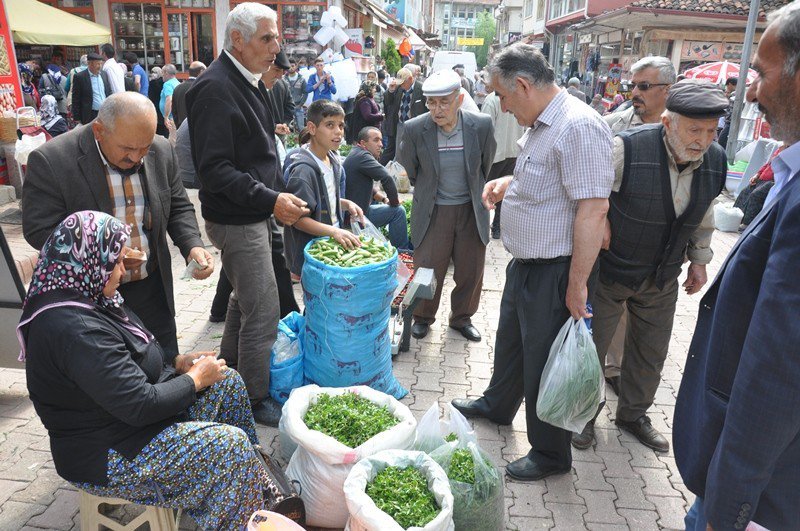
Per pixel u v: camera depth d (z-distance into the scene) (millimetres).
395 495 2252
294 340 3697
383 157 10891
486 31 94938
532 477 3035
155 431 2207
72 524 2611
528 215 2783
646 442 3395
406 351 4398
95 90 10156
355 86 12875
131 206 2785
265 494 2311
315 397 2887
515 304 3133
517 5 68375
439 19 117000
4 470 2941
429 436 2697
